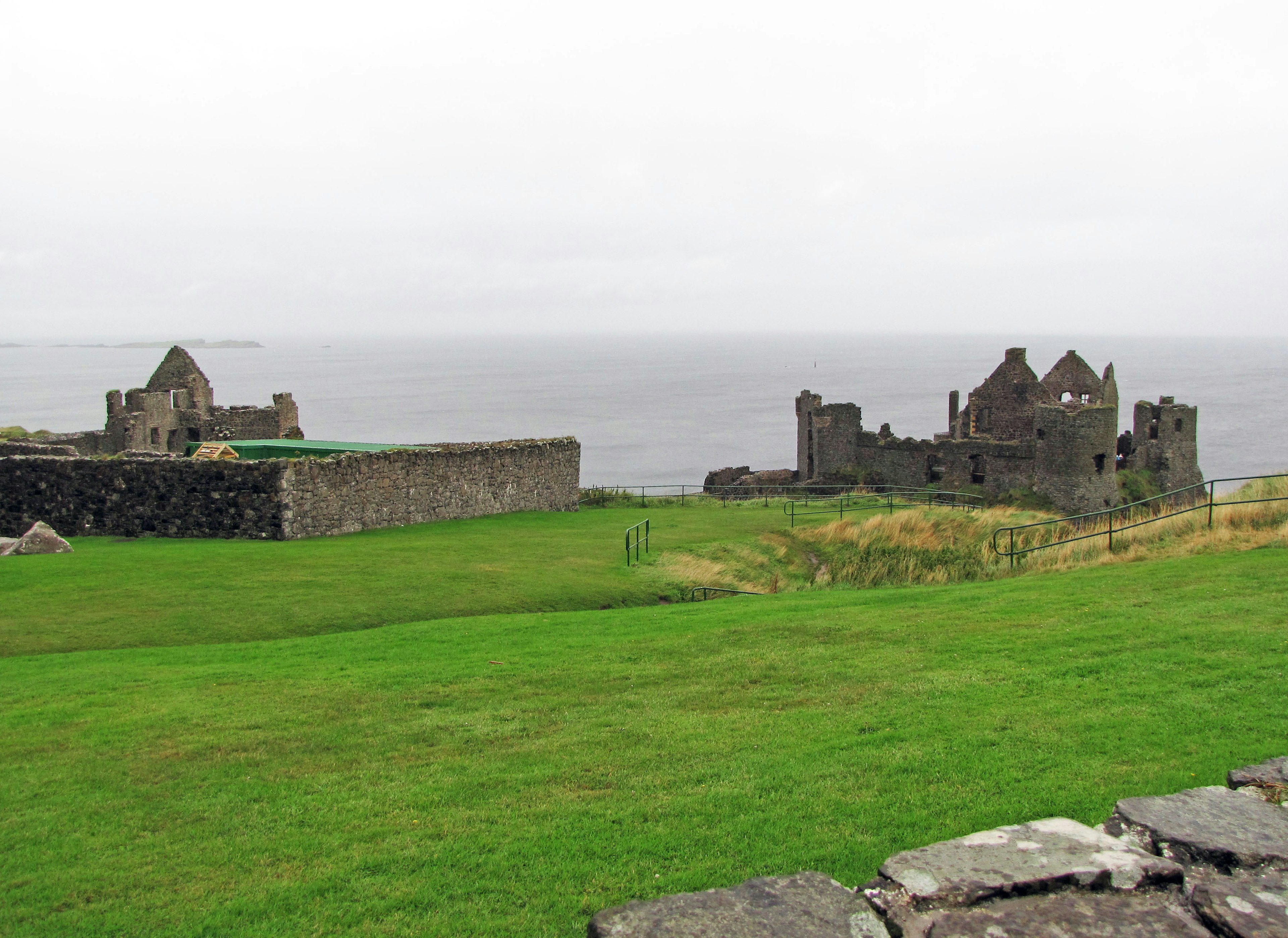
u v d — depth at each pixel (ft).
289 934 20.16
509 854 23.08
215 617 52.03
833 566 77.41
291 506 79.10
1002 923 14.89
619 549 79.36
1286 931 14.34
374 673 39.55
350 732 32.35
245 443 104.37
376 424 508.53
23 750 31.01
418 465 92.32
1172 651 34.17
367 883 22.12
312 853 23.79
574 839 23.66
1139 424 183.01
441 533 86.94
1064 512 153.99
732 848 22.58
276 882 22.39
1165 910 15.24
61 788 28.07
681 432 486.79
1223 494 76.64
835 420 188.75
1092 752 26.04
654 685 36.60
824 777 26.13
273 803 26.86
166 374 164.55
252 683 38.60
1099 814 22.35
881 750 27.76
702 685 36.19
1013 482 170.30
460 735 31.76
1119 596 44.45
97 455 107.14
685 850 22.71
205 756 30.45
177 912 21.27
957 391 220.43
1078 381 192.44
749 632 43.88
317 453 102.27
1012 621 41.65
